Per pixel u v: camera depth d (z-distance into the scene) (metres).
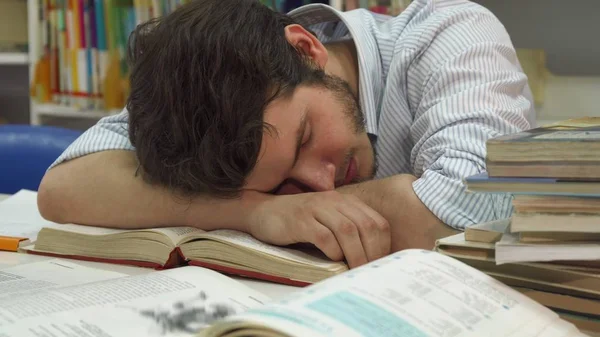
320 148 0.83
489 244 0.54
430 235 0.77
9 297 0.57
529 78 1.86
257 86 0.77
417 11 1.16
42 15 2.21
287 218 0.76
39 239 0.88
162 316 0.52
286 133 0.79
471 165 0.80
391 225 0.79
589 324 0.51
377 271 0.49
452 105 0.90
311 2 1.76
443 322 0.44
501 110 0.90
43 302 0.53
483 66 0.96
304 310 0.41
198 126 0.78
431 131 0.91
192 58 0.78
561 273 0.51
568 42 1.89
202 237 0.75
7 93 2.82
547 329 0.47
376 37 1.12
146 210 0.89
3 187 1.53
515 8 1.95
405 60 1.03
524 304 0.49
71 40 2.16
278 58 0.80
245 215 0.83
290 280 0.69
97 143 1.01
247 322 0.39
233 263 0.73
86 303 0.53
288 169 0.81
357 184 0.87
